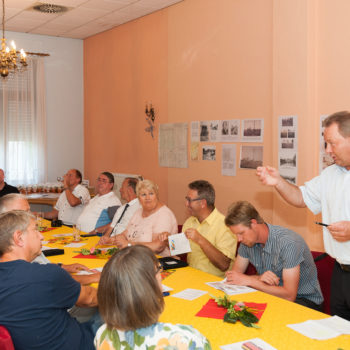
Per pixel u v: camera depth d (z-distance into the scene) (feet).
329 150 7.47
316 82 13.10
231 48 16.10
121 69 22.49
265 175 8.64
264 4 14.74
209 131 17.22
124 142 22.63
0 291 5.62
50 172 24.93
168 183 19.70
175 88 18.95
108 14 20.27
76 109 25.61
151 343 4.40
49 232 14.28
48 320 5.69
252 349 5.49
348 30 12.19
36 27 22.50
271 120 14.67
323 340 5.86
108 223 15.88
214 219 10.55
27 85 23.59
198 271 9.49
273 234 8.40
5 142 22.95
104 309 4.50
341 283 7.85
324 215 8.27
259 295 7.77
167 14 19.15
